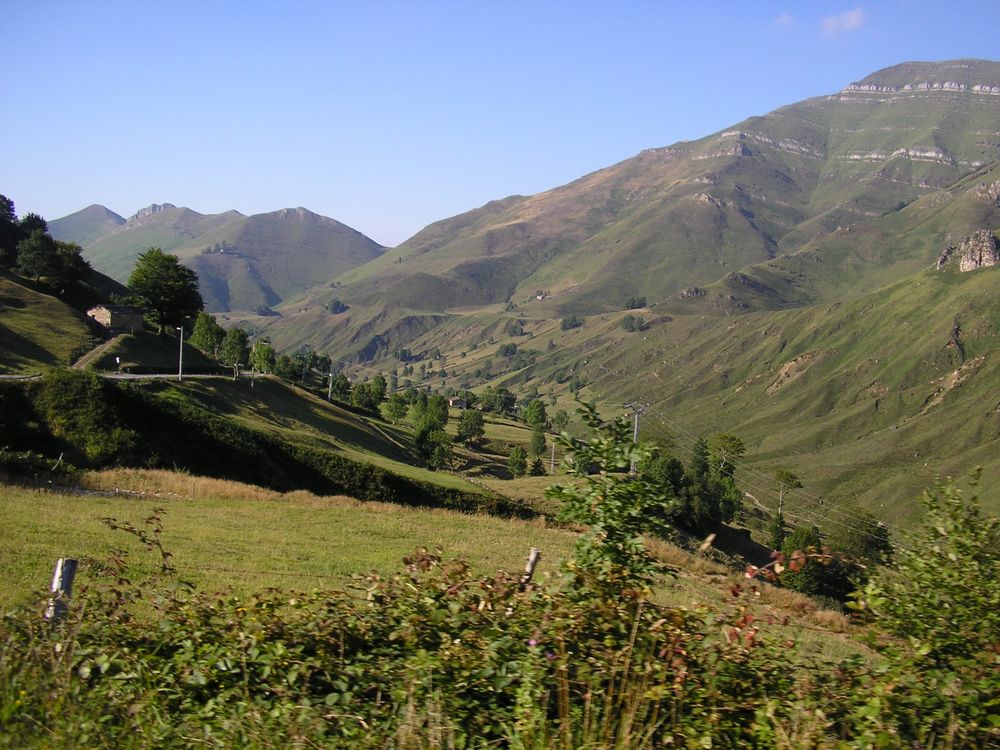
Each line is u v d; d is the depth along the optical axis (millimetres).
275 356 125625
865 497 142125
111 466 44344
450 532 31750
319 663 6590
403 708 6016
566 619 6762
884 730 5680
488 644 6637
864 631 7242
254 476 50312
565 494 7523
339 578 19531
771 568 7242
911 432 181000
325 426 88062
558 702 6102
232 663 6629
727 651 6547
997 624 6988
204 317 115062
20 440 44688
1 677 6355
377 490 53562
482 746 5828
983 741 5863
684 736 5859
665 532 7430
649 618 6844
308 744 5762
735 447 127125
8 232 144500
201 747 5855
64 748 5719
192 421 51500
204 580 17406
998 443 161250
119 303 127125
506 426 154750
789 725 5961
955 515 7871
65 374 49094
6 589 14156
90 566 8531
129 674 6578
